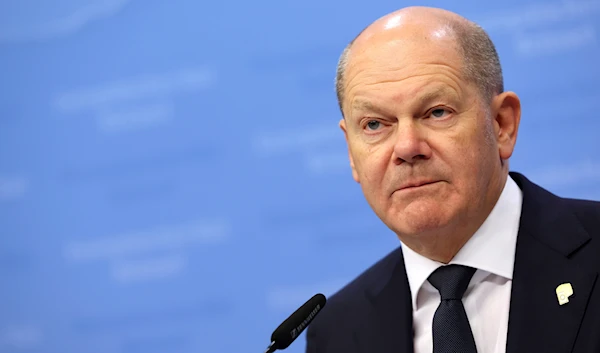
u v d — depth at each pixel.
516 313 5.36
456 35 5.48
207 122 11.74
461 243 5.64
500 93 5.68
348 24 11.39
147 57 12.09
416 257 5.82
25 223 12.20
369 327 5.96
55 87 12.36
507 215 5.71
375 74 5.39
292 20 11.61
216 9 11.90
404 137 5.29
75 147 12.20
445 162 5.33
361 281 6.37
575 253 5.46
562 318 5.24
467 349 5.36
